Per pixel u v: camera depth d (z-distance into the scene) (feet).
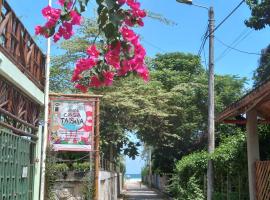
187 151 108.27
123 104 86.17
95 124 55.06
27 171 35.47
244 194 42.06
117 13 12.22
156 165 127.65
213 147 56.80
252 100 31.04
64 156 65.98
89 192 56.70
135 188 215.51
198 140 104.94
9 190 30.07
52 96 54.13
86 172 59.93
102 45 14.12
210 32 57.26
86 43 84.12
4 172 28.76
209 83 57.41
